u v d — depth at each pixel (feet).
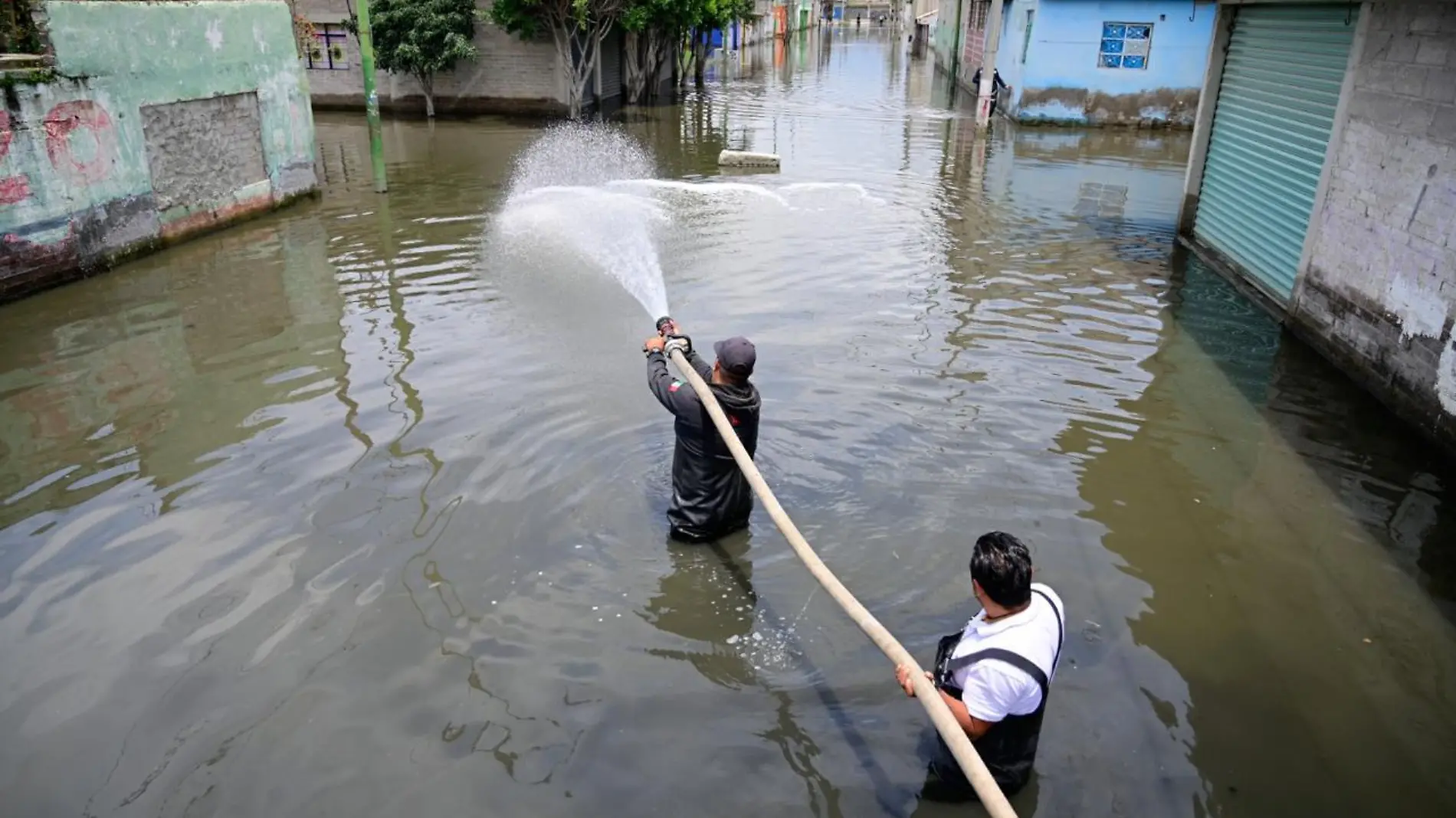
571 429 21.01
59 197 31.65
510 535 17.01
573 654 14.08
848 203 45.62
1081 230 41.06
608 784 11.76
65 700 13.16
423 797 11.56
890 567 16.21
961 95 98.84
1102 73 73.77
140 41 34.73
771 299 30.55
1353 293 25.48
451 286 31.91
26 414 22.15
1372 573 16.52
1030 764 11.40
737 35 151.02
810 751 12.30
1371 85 25.82
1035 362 25.57
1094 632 14.70
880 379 24.07
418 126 73.46
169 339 26.99
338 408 22.21
